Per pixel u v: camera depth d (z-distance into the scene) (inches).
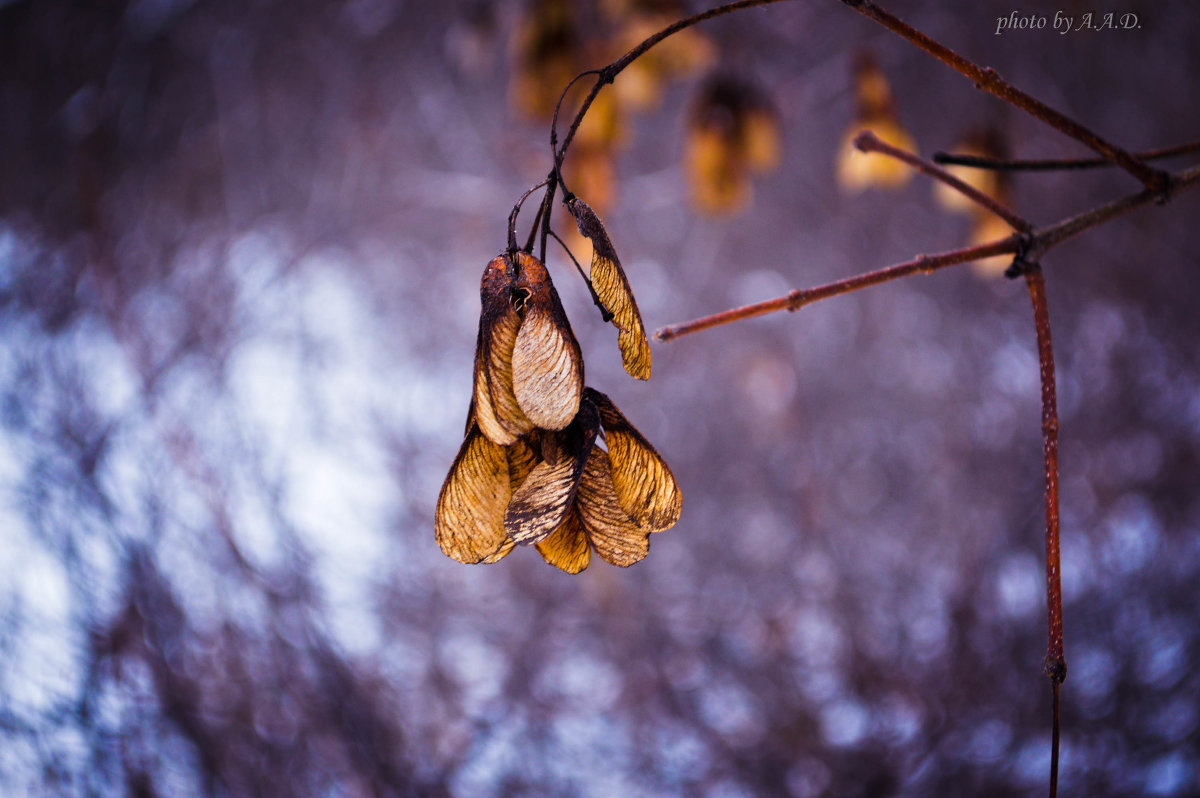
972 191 17.6
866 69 32.3
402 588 45.3
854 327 58.2
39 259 54.2
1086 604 41.6
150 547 40.9
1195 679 37.5
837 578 45.6
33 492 42.4
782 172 61.1
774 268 61.0
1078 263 52.9
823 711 40.9
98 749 36.7
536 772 39.3
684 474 52.8
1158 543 42.6
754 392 54.4
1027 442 49.6
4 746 36.2
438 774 38.4
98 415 45.3
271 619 39.9
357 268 59.9
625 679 42.5
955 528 47.4
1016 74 54.6
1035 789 36.3
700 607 46.4
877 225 59.9
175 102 59.6
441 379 56.5
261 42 60.2
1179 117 55.3
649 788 38.9
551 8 30.3
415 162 61.6
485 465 14.2
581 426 14.1
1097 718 37.8
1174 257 51.3
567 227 28.5
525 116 31.7
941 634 42.2
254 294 54.9
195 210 58.4
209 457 45.6
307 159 62.5
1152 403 47.9
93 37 57.6
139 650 38.9
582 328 56.1
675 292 60.2
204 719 37.5
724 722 41.1
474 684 42.7
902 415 55.1
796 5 52.5
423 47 59.9
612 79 14.5
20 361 47.9
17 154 57.6
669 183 61.4
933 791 37.1
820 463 53.1
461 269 59.3
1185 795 34.9
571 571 14.2
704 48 31.8
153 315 52.2
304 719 38.0
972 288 56.1
